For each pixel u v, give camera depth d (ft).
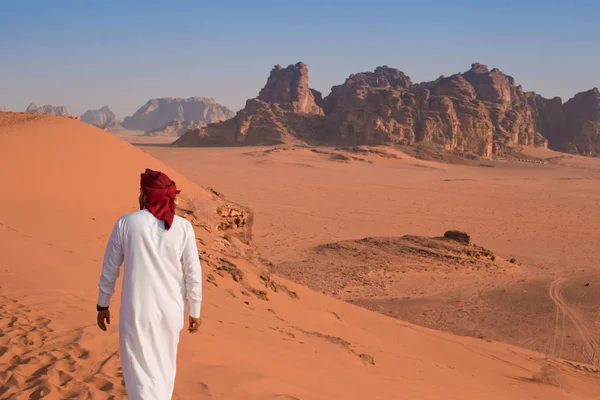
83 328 19.80
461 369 42.96
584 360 71.15
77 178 59.52
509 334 82.12
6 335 18.35
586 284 117.50
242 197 278.46
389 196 309.83
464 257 142.00
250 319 30.32
